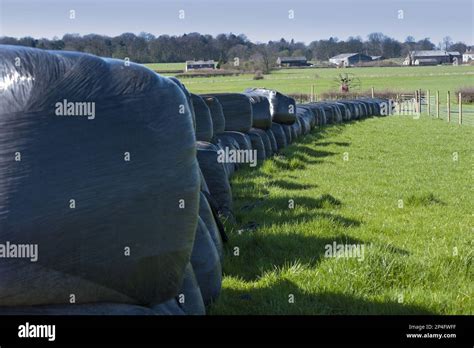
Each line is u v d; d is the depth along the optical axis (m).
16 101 3.68
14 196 3.61
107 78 3.98
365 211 10.19
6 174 3.62
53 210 3.68
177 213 4.19
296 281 6.14
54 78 3.80
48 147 3.71
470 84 69.25
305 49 117.56
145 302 4.17
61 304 3.84
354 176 14.32
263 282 6.19
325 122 30.58
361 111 37.72
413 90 58.38
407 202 11.09
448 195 12.01
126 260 3.94
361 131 27.69
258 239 7.53
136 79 4.08
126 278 3.99
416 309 5.50
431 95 54.56
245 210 9.69
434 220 9.60
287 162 15.55
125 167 3.92
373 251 6.63
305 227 8.45
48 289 3.73
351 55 124.06
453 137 24.36
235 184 12.03
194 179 4.32
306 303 5.54
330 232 8.32
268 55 87.75
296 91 57.25
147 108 4.05
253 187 11.78
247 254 7.18
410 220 9.59
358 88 62.66
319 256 7.01
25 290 3.67
